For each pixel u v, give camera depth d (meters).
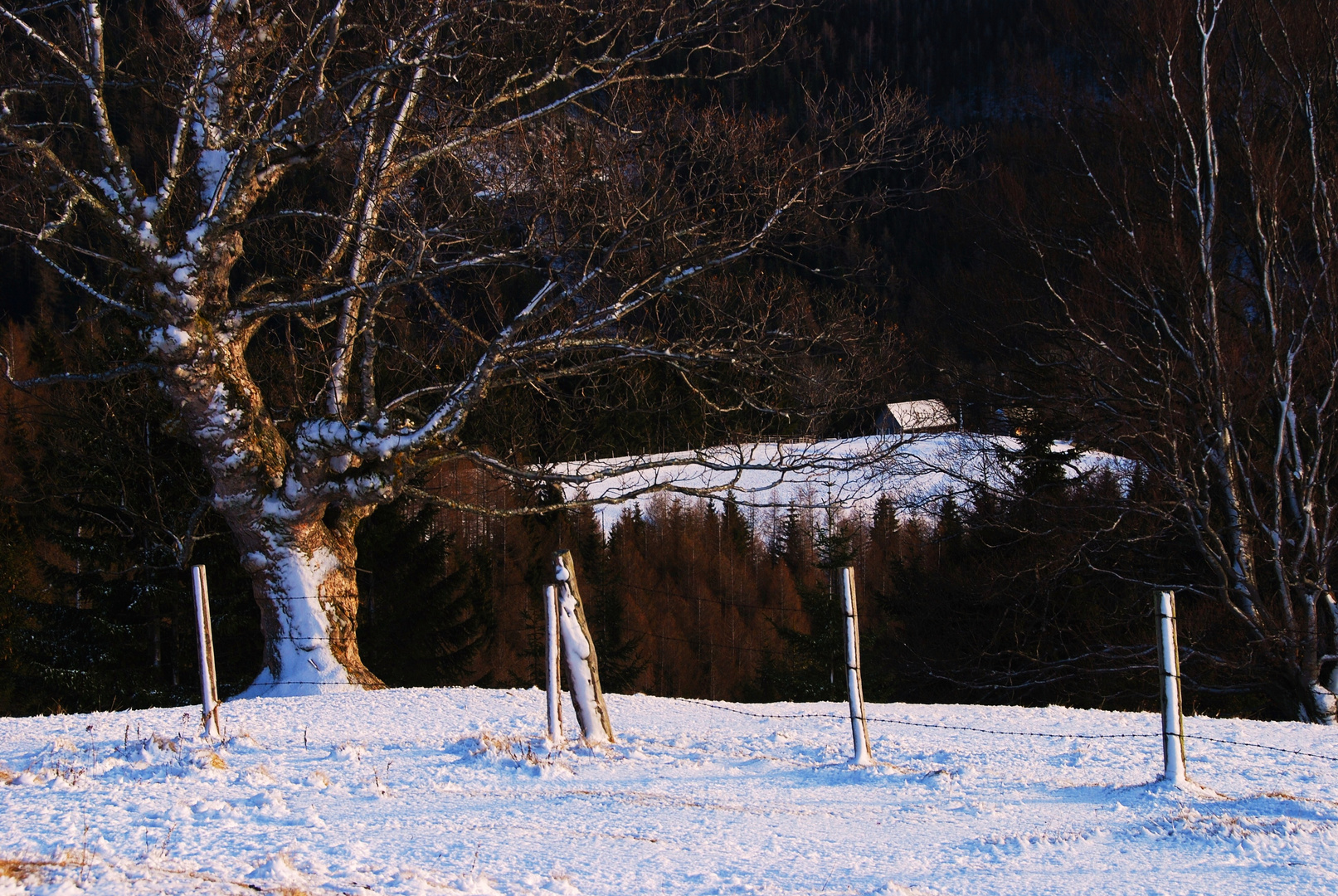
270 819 5.98
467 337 15.81
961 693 25.81
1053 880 5.24
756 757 8.73
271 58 16.89
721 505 58.34
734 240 15.89
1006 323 23.64
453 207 15.48
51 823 5.66
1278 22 21.73
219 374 14.91
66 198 14.48
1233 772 8.55
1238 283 23.30
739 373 17.53
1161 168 22.27
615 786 7.49
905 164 18.14
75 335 28.69
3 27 13.76
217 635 25.73
